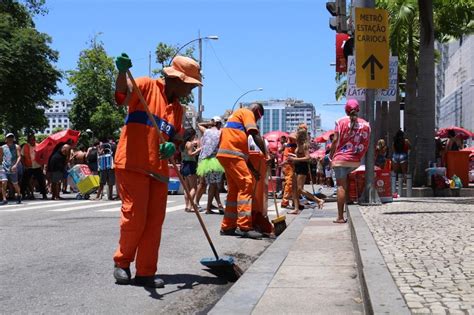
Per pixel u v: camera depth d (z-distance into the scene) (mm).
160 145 4969
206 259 5637
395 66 12578
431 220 8141
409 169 18781
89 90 49562
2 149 15766
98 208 13508
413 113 24062
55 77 24984
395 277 4355
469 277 4340
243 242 8008
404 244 5922
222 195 17688
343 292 4578
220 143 8477
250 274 5238
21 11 31656
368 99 11367
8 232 8805
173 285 5355
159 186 5199
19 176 16672
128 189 5090
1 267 6078
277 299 4367
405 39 27016
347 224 9078
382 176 11922
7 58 22938
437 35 26859
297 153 12148
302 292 4578
